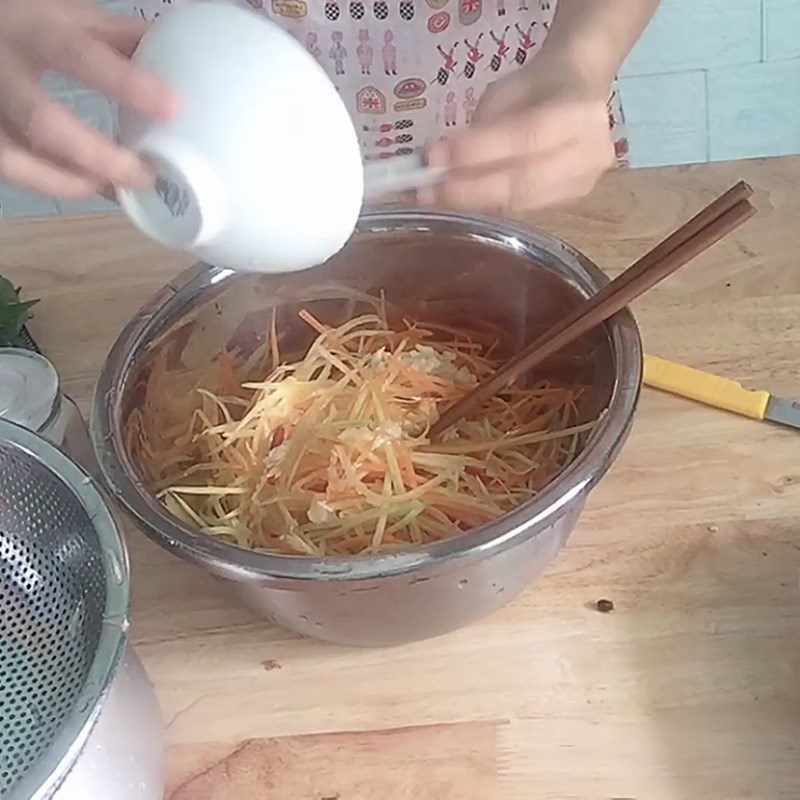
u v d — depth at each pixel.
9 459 0.53
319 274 0.69
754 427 0.65
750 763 0.51
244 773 0.54
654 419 0.66
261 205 0.49
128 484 0.53
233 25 0.49
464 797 0.51
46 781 0.41
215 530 0.62
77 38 0.53
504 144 0.60
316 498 0.62
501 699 0.55
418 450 0.66
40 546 0.54
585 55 0.67
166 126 0.48
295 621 0.55
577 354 0.64
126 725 0.48
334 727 0.55
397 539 0.62
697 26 1.24
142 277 0.81
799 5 1.22
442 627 0.56
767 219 0.77
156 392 0.64
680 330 0.71
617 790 0.51
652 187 0.81
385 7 0.85
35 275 0.82
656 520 0.61
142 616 0.61
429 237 0.67
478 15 0.87
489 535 0.48
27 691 0.51
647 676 0.55
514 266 0.66
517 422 0.67
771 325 0.70
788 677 0.53
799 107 1.31
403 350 0.70
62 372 0.75
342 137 0.50
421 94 0.91
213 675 0.58
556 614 0.58
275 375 0.70
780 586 0.57
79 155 0.51
